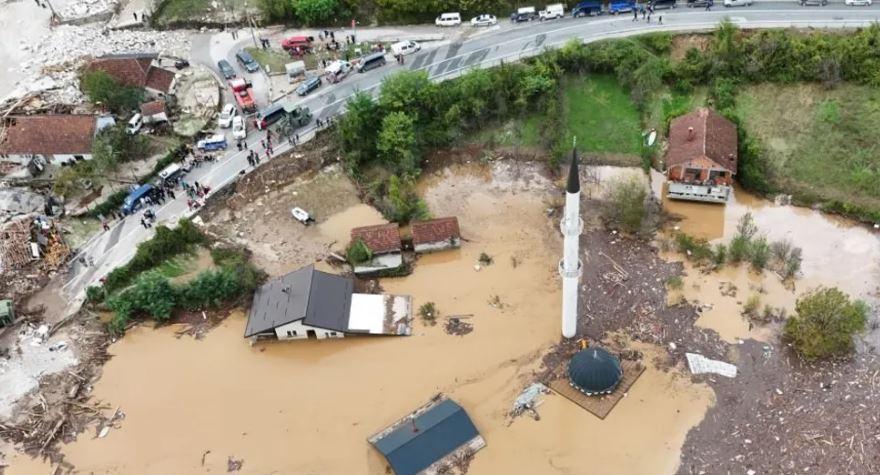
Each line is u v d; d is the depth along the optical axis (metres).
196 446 62.38
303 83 95.12
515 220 81.31
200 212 81.56
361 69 96.81
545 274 75.19
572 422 62.19
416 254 78.00
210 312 73.00
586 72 96.00
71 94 95.50
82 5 111.19
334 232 80.31
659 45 96.69
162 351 70.00
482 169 88.00
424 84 89.38
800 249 73.12
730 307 70.69
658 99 93.06
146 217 79.94
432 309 71.94
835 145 85.06
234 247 78.25
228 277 72.62
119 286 73.88
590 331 69.31
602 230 79.25
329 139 89.12
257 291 72.94
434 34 102.12
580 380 62.81
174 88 96.12
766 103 90.81
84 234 79.44
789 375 64.62
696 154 79.56
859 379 63.78
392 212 80.94
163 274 74.69
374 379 66.75
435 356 68.25
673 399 63.31
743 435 60.53
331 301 70.88
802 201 80.94
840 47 91.81
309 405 65.06
